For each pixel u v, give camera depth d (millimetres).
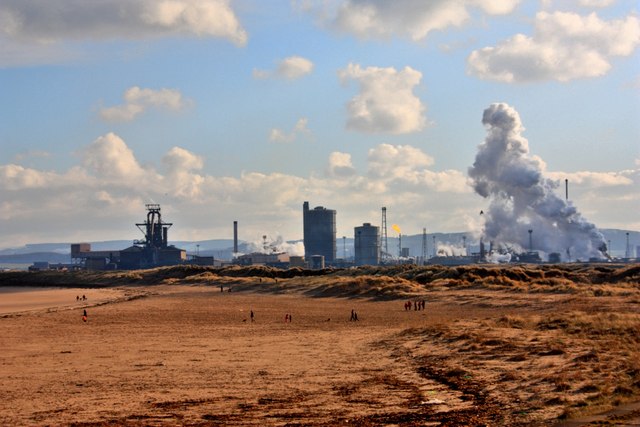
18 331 158500
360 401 65125
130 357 106500
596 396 58906
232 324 169625
